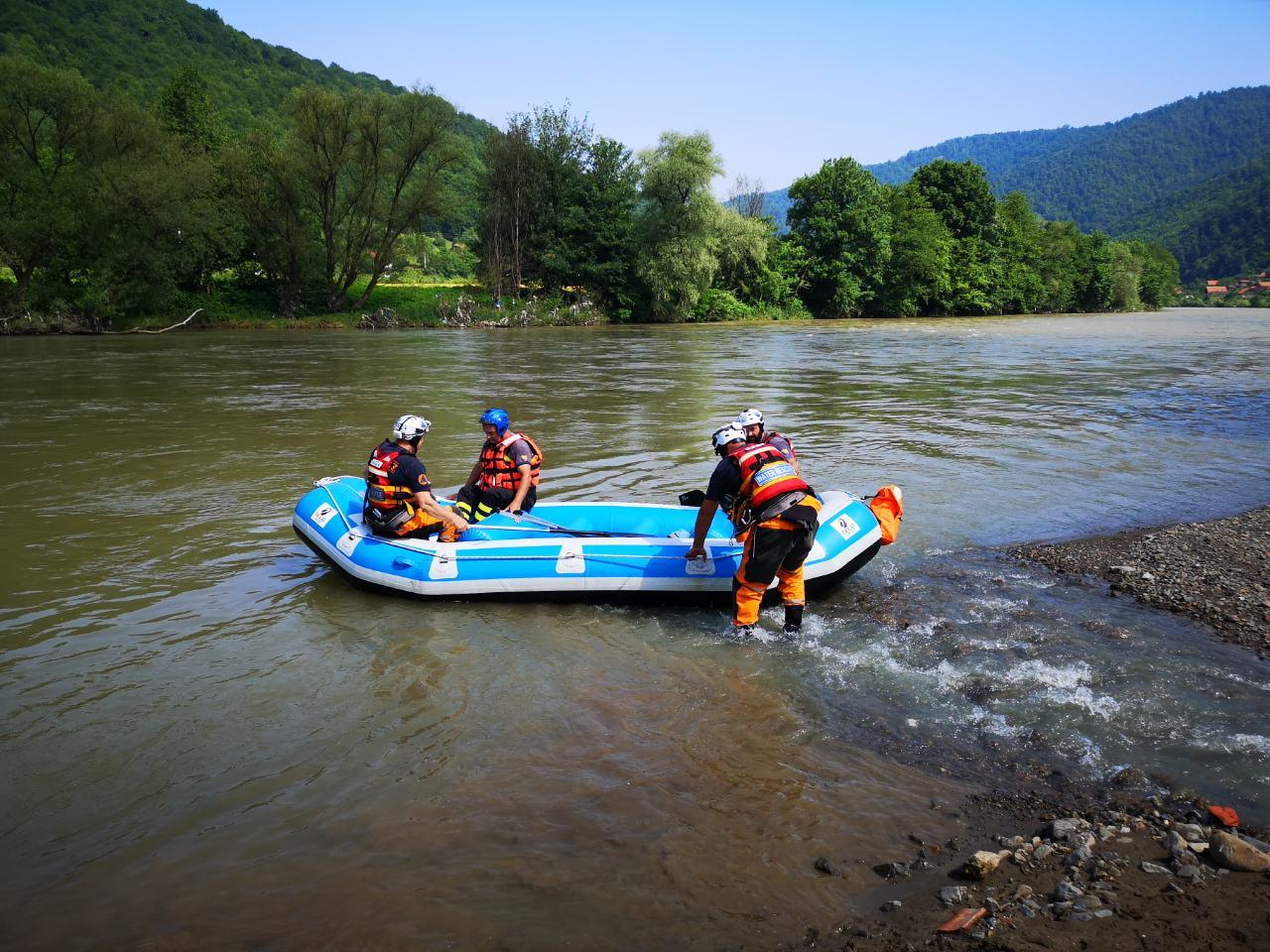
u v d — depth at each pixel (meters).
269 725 4.27
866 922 2.88
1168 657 5.14
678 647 5.34
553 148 51.59
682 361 25.17
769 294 59.09
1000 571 6.78
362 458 10.71
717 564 6.04
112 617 5.72
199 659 5.06
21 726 4.25
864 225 60.09
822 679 4.87
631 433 12.56
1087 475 10.19
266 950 2.76
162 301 39.41
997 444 12.07
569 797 3.64
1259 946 2.69
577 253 50.50
